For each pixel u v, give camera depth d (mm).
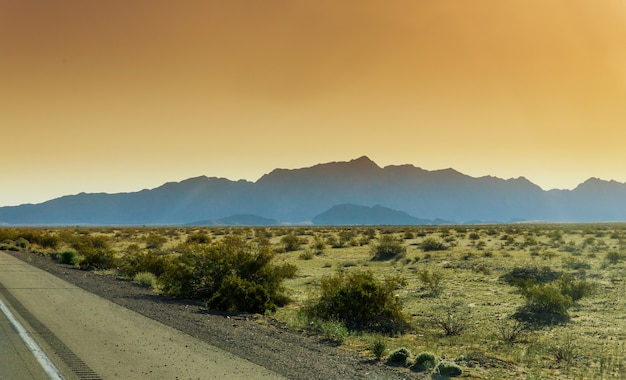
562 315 20812
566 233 91500
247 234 103562
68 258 40281
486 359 13469
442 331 18062
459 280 31156
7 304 18297
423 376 11312
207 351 12133
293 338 14938
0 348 11859
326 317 18797
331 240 71750
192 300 23094
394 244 49531
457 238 78562
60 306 18312
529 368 13023
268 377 10156
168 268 24516
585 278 31125
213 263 23656
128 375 9914
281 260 45750
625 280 30391
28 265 35344
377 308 18734
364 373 11070
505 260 42094
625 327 18844
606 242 65125
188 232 118000
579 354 14789
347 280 20172
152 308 19141
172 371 10266
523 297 23312
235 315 19562
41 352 11516
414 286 28891
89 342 12648
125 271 32406
